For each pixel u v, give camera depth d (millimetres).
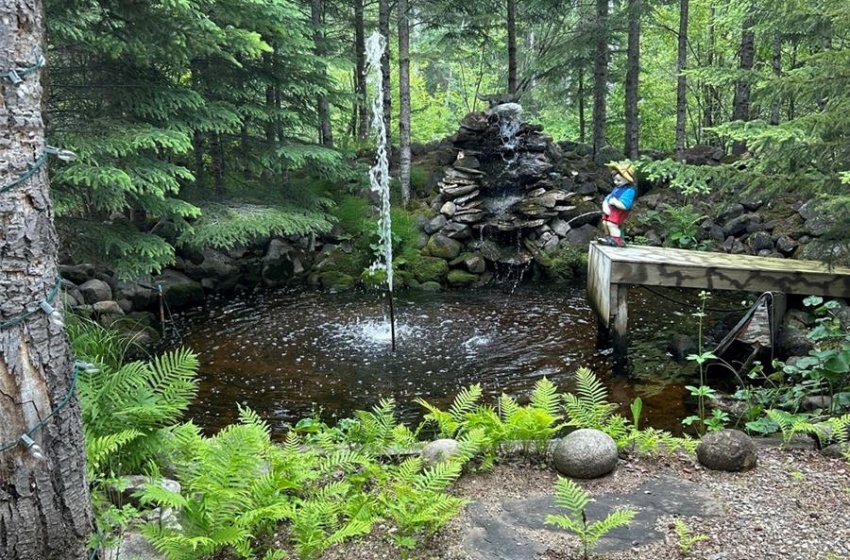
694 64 16266
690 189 5613
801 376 5477
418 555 2615
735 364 6191
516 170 10914
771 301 6043
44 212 2064
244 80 9320
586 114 18172
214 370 6324
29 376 2033
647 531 2777
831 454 3541
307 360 6574
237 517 2604
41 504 2100
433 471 2957
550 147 11789
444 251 10141
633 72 11570
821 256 5770
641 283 6254
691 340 6738
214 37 6391
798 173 5105
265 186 10141
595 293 7219
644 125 15992
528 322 7770
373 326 7656
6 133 1943
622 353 6301
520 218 10469
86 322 6301
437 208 10781
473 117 11523
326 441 3625
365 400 5633
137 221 9289
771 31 6598
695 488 3186
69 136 6086
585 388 4195
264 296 9219
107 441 2836
